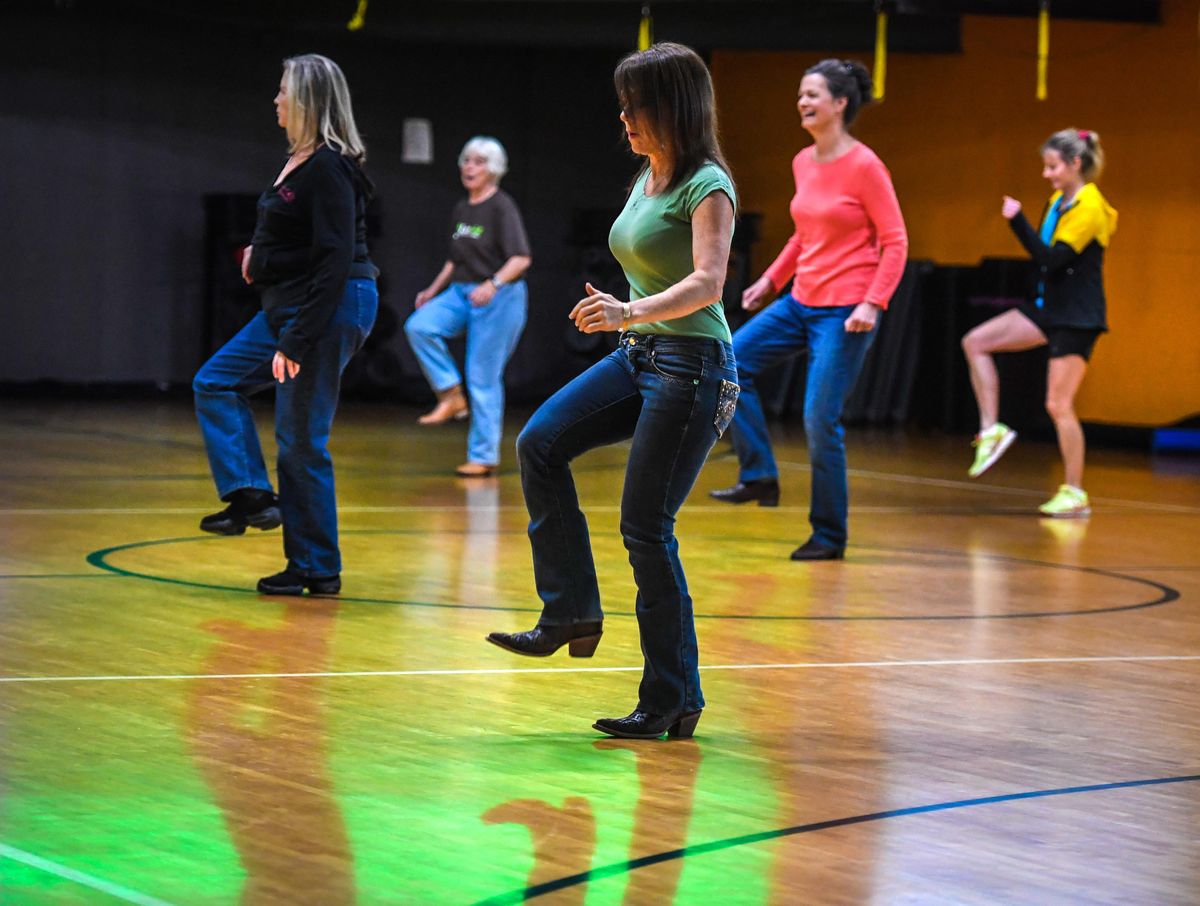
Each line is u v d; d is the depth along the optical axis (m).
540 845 2.92
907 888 2.74
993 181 14.02
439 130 15.36
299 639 4.64
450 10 13.06
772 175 15.43
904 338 13.97
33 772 3.27
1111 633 5.14
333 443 10.66
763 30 13.14
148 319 14.56
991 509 8.38
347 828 2.98
